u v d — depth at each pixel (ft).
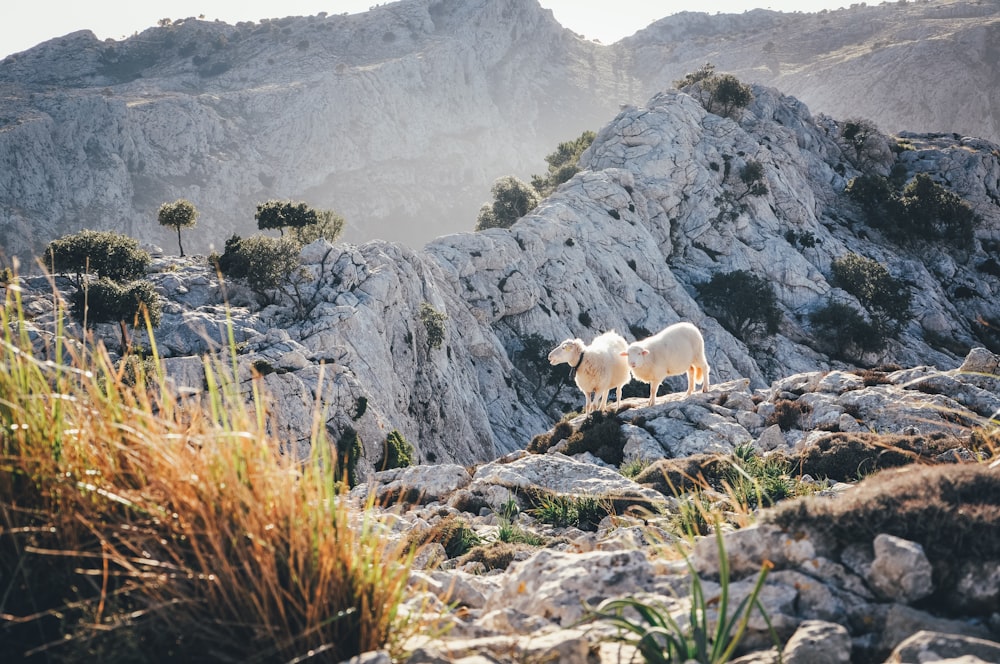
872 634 14.79
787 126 499.51
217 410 16.29
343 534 16.07
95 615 14.47
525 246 309.42
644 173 383.86
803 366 342.44
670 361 66.54
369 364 186.09
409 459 156.66
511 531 37.68
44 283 193.98
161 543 15.14
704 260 375.04
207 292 200.34
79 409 16.85
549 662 14.62
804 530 17.30
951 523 15.89
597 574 18.53
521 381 282.36
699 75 485.56
